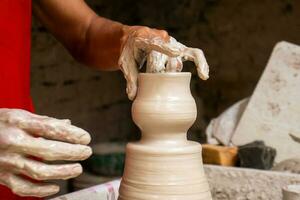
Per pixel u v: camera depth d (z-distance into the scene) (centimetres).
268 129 204
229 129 212
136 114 112
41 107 349
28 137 93
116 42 140
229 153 190
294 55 217
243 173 178
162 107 109
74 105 381
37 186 97
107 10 421
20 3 136
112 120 428
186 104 111
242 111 217
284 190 136
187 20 441
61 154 93
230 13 425
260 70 418
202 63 112
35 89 344
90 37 152
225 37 429
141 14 454
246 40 421
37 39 344
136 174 110
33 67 341
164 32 122
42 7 159
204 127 434
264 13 412
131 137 454
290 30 405
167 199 107
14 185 95
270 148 191
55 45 360
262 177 175
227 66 429
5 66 132
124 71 119
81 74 387
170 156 108
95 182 309
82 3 160
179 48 112
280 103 208
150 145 110
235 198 180
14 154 93
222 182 182
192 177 110
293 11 402
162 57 113
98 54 150
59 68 364
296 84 211
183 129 112
